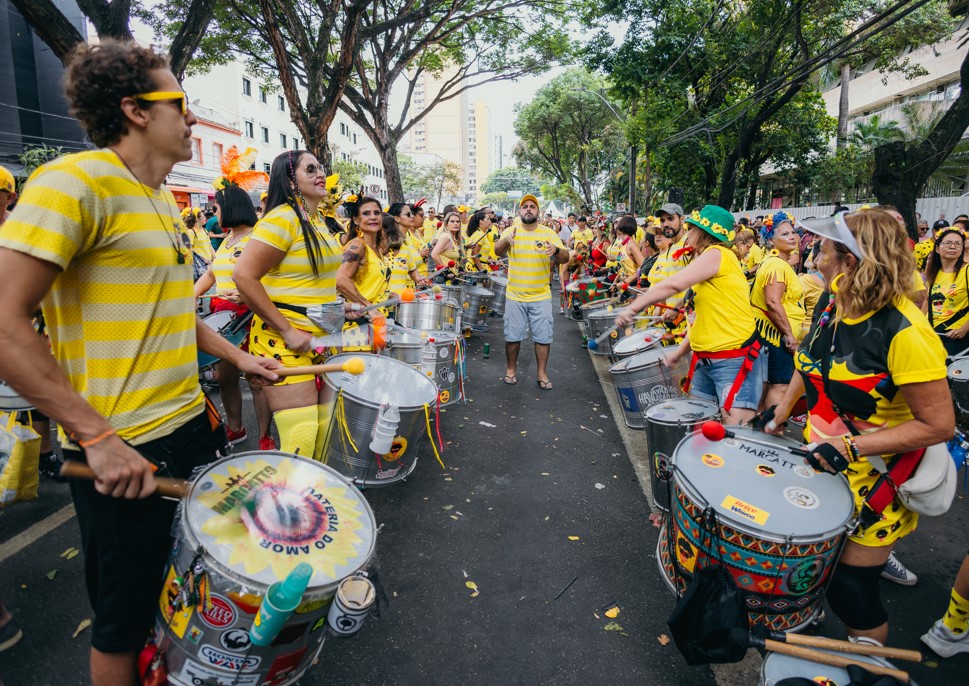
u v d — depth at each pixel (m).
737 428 2.82
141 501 1.79
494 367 7.97
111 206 1.65
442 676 2.57
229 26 13.88
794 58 18.33
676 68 19.72
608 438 5.46
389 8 15.43
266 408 4.13
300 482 2.10
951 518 4.18
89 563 1.84
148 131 1.74
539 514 3.99
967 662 2.75
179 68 7.67
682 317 4.96
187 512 1.78
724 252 3.64
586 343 9.41
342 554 1.86
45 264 1.50
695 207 28.11
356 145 60.94
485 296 9.23
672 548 2.45
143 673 1.84
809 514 2.15
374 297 4.77
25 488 3.53
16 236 1.46
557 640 2.81
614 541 3.67
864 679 1.93
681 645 2.19
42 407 1.50
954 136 8.46
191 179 29.34
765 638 2.12
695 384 4.11
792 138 25.06
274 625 1.58
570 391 6.95
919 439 2.13
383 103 16.77
